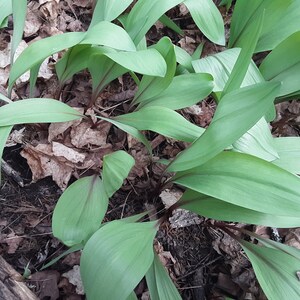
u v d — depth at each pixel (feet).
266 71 1.68
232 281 1.66
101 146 1.80
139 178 1.77
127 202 1.73
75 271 1.52
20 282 1.32
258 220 1.26
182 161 1.26
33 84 1.61
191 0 1.74
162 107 1.45
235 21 1.80
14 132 1.74
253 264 1.30
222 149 1.15
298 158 1.43
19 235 1.55
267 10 1.65
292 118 2.10
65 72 1.62
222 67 1.59
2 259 1.33
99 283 1.05
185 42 2.21
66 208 1.29
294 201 1.10
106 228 1.17
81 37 1.34
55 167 1.70
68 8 2.15
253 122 1.11
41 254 1.54
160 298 1.24
